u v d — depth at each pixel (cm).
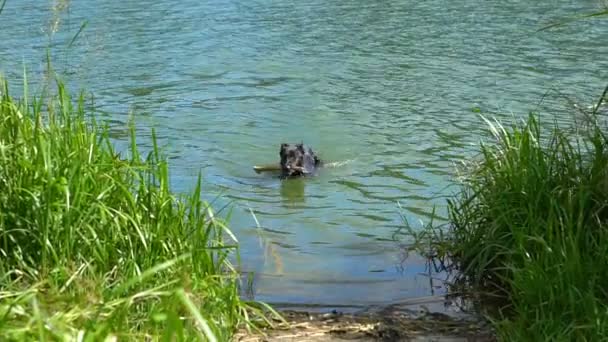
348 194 1148
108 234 704
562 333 596
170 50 2116
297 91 1738
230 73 1891
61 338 461
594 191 758
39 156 720
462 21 2459
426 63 1948
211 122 1527
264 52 2102
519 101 1588
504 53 2027
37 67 1870
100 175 735
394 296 791
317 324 713
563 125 1387
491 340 667
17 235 686
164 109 1603
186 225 750
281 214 1064
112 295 536
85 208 706
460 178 1038
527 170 812
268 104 1647
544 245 684
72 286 630
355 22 2484
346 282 830
